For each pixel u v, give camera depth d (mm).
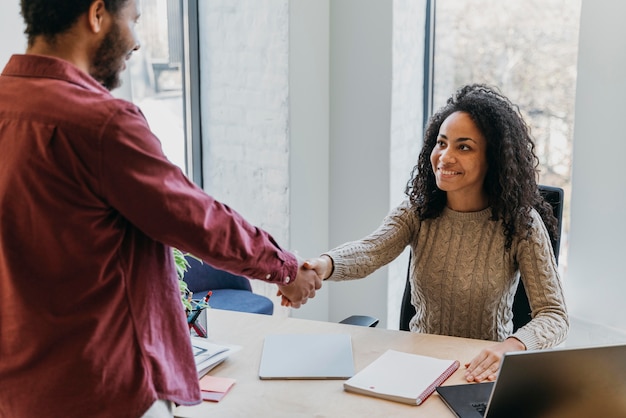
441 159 2018
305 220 3305
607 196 2678
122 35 1353
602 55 2588
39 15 1278
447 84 3398
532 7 3059
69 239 1255
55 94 1255
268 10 3123
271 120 3219
